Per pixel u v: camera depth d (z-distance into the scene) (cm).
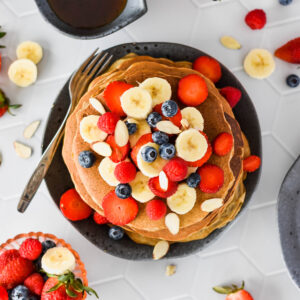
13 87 77
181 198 67
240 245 77
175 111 65
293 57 76
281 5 78
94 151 69
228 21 78
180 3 78
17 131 77
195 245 74
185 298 77
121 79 69
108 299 77
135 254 74
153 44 73
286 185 73
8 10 77
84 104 69
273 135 78
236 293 76
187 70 70
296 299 77
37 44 77
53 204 77
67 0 73
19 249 72
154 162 65
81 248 77
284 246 74
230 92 71
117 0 72
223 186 68
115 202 67
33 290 72
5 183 77
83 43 77
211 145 68
